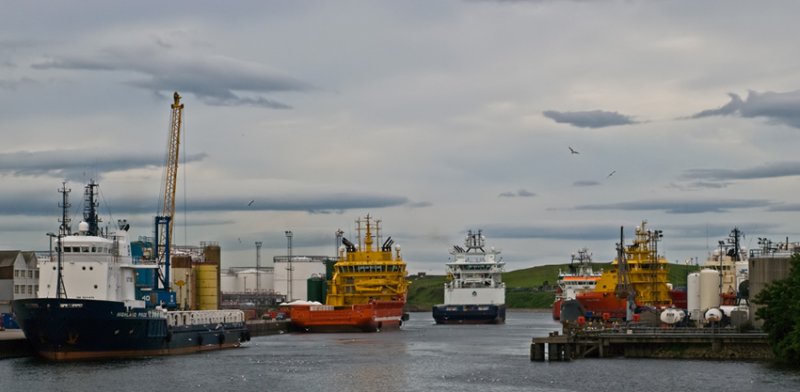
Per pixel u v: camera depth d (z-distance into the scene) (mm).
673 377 139750
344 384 141500
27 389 130125
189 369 154250
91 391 129500
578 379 141625
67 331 154750
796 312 145250
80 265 168625
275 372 154125
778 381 134250
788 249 178500
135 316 162375
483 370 157000
